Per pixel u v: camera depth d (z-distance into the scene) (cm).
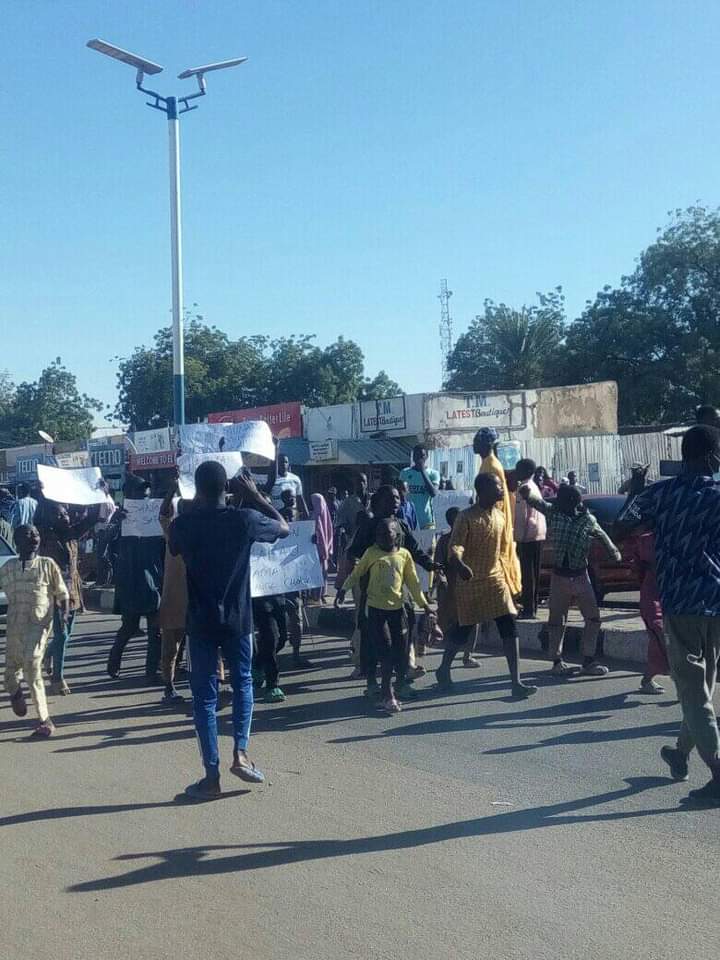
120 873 526
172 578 922
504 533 901
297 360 5381
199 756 755
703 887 489
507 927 450
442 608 1010
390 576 879
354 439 3341
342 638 1304
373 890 493
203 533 632
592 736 769
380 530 881
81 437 6353
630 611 1335
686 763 645
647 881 497
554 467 3136
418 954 427
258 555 918
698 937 438
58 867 538
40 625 838
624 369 4731
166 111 1947
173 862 538
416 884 499
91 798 659
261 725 842
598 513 1413
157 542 1049
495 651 1167
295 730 820
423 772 691
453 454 2617
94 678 1091
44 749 793
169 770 720
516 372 5050
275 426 3628
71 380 6712
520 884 496
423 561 914
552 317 5278
